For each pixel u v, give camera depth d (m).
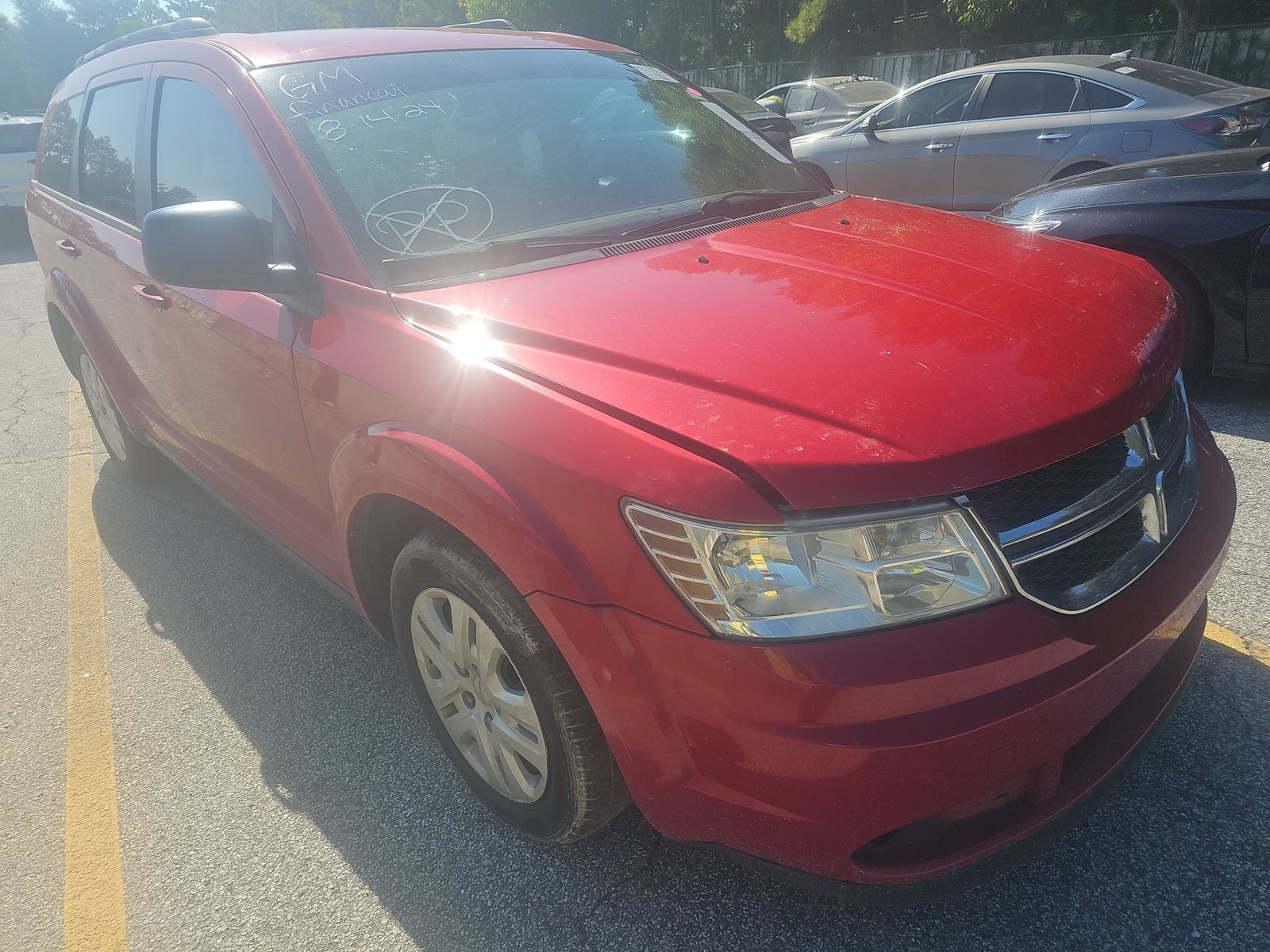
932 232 2.45
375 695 2.70
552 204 2.41
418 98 2.53
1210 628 2.62
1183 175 3.96
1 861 2.20
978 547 1.46
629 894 1.96
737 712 1.47
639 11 34.44
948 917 1.84
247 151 2.43
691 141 2.88
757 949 1.81
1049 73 7.01
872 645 1.42
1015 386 1.60
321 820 2.24
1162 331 1.92
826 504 1.43
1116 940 1.76
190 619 3.18
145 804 2.34
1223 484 2.03
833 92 12.40
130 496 4.22
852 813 1.47
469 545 1.86
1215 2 17.78
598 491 1.56
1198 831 1.98
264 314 2.37
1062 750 1.56
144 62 3.16
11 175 12.88
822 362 1.65
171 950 1.93
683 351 1.71
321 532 2.48
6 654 3.06
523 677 1.80
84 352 4.00
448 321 1.94
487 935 1.90
